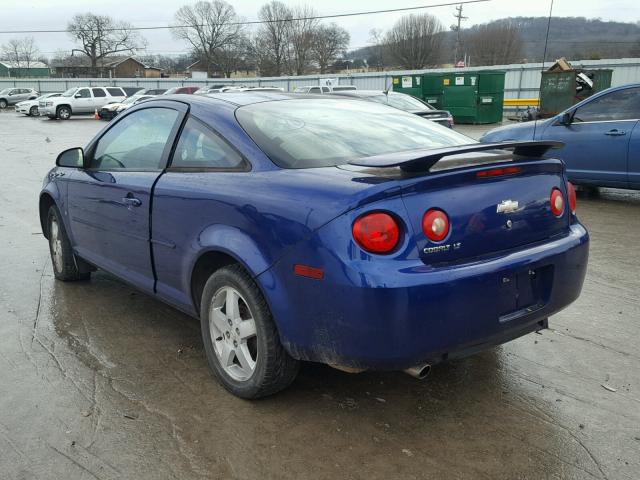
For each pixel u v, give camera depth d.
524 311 2.88
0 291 4.92
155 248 3.63
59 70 88.94
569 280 3.08
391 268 2.47
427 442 2.81
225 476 2.57
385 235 2.48
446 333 2.57
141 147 3.89
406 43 77.25
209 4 87.00
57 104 34.81
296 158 3.03
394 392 3.27
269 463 2.66
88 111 35.88
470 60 63.97
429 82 29.78
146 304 4.62
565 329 4.12
